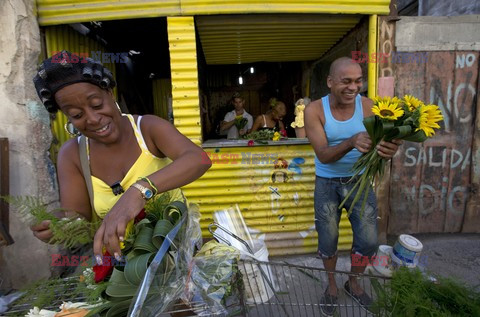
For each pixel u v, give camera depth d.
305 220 3.12
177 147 1.06
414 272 1.27
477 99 3.10
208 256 1.01
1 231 2.27
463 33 2.95
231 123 4.59
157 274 0.85
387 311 1.19
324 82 4.27
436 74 3.01
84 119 0.95
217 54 4.09
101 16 2.63
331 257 2.21
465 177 3.25
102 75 0.94
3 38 2.38
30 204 0.88
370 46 2.83
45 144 2.64
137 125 1.14
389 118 1.30
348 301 2.00
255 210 3.08
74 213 0.97
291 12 2.69
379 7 2.75
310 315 1.82
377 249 2.20
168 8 2.64
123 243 0.88
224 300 1.00
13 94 2.46
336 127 1.98
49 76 0.86
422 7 5.21
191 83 2.80
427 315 1.08
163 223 0.92
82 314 0.89
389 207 3.31
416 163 3.22
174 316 1.01
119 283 0.87
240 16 2.85
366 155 1.54
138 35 3.97
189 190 3.02
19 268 2.60
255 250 1.38
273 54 4.19
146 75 6.08
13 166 2.51
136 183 0.87
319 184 2.16
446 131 3.16
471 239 3.23
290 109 5.71
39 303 0.92
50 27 2.72
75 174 1.15
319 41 3.59
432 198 3.29
